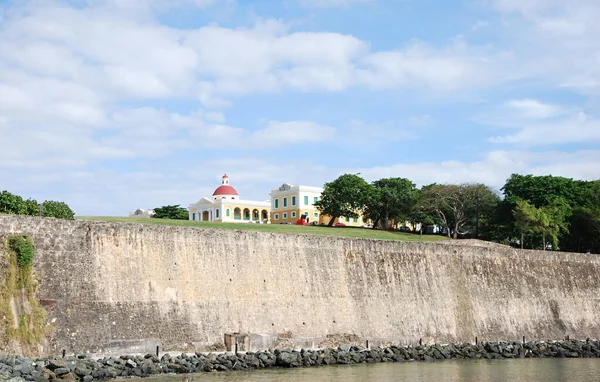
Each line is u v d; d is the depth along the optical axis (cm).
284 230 11756
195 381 5159
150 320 6044
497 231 13950
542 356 7938
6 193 7112
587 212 12206
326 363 6612
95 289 5822
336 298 7469
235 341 6431
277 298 7012
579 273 9850
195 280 6488
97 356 5572
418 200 15088
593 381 5844
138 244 6228
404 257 8262
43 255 5631
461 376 5991
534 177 14012
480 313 8588
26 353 5209
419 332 7962
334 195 15550
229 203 18012
